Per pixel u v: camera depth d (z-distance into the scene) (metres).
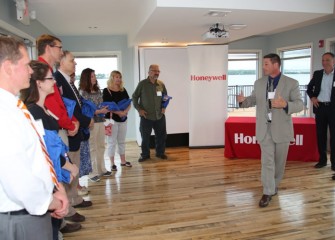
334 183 3.90
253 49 8.15
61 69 2.79
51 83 1.93
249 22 4.48
